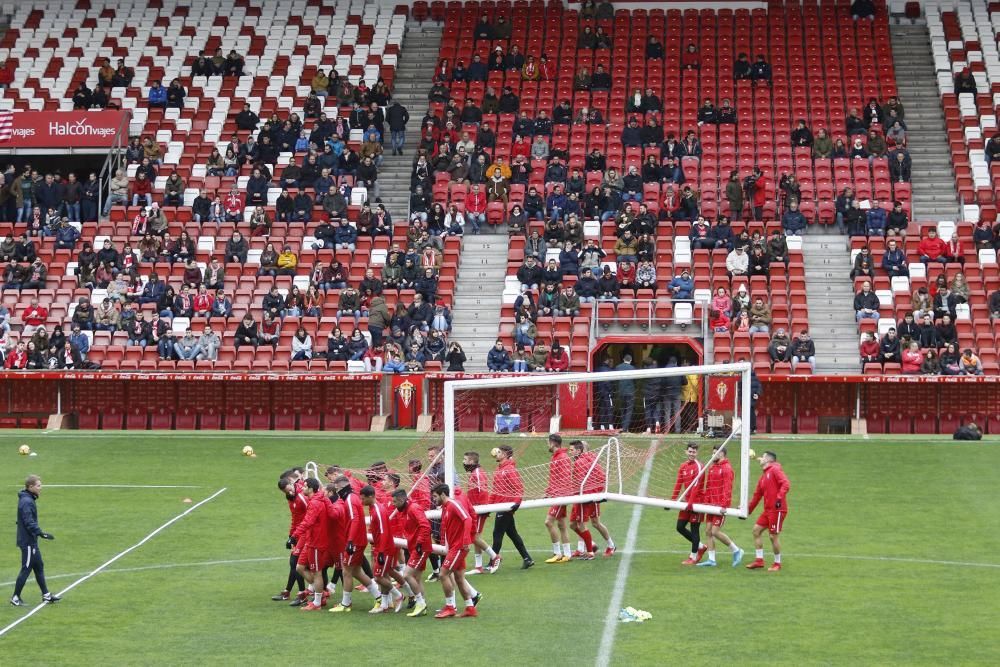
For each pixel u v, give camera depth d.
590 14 69.50
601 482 30.88
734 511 30.22
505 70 67.19
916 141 62.16
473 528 25.72
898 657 23.05
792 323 52.28
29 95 68.19
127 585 28.66
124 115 62.28
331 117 65.12
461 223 58.72
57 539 33.12
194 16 72.44
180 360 51.97
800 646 23.66
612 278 53.53
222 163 62.03
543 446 45.09
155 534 33.59
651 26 69.25
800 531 33.41
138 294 54.88
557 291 53.31
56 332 52.00
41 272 56.41
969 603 26.64
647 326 52.47
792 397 49.06
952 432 48.59
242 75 68.50
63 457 44.28
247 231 58.94
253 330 52.53
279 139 62.72
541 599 27.03
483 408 49.66
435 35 71.38
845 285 54.59
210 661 22.97
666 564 30.23
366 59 69.00
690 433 47.69
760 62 64.81
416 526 25.47
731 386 48.41
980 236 55.00
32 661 23.12
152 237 57.56
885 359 49.84
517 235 57.16
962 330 51.22
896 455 43.25
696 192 58.94
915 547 31.66
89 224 59.31
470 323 54.19
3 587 28.59
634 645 23.70
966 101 62.81
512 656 23.05
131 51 70.69
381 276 55.72
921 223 57.62
